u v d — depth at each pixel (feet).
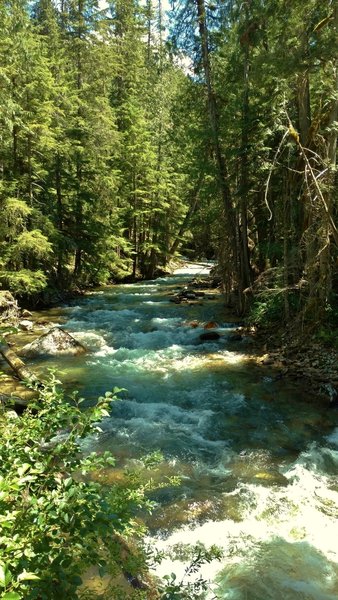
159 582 12.87
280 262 52.85
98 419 8.96
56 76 76.59
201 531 17.51
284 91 41.09
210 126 56.65
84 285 88.12
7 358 35.68
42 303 70.08
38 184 72.23
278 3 39.78
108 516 7.48
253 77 44.04
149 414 29.48
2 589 5.23
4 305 58.90
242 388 34.24
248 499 19.72
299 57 36.78
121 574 12.91
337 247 36.70
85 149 80.28
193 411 30.01
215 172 55.52
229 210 57.82
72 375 37.22
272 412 29.73
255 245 62.85
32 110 63.36
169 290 87.71
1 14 51.49
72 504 7.16
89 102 83.92
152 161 106.93
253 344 46.57
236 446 24.98
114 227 94.12
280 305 46.47
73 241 75.72
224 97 57.52
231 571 15.33
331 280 40.42
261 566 15.60
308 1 37.14
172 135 66.69
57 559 6.60
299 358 38.73
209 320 58.49
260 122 47.83
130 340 49.57
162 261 120.67
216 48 58.29
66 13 85.66
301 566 15.69
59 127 71.82
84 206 85.66
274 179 50.49
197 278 96.84
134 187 106.93
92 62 83.66
